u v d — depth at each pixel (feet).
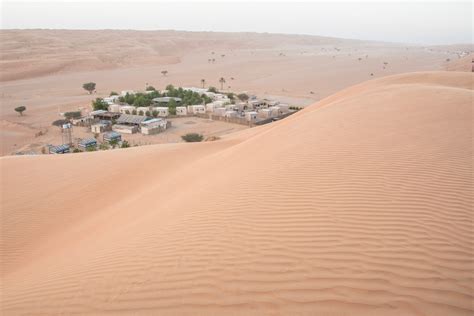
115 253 20.62
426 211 18.80
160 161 56.34
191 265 16.76
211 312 13.48
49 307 16.20
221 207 23.26
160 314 13.89
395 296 13.02
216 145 70.54
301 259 15.84
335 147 30.63
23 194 44.29
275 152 34.88
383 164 25.43
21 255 31.30
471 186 21.27
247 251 17.15
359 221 18.49
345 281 14.06
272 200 22.63
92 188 46.21
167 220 24.23
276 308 13.12
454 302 12.62
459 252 15.34
